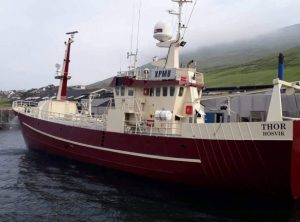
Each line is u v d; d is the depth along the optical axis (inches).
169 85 887.1
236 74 3742.6
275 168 643.5
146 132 869.8
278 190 663.8
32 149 1333.7
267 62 4205.2
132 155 866.8
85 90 3262.8
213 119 1264.8
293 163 627.2
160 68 921.5
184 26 946.7
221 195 740.7
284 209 682.8
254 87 1518.2
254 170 669.3
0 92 5723.4
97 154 973.8
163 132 853.2
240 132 674.8
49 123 1186.6
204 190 757.3
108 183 874.1
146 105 938.1
